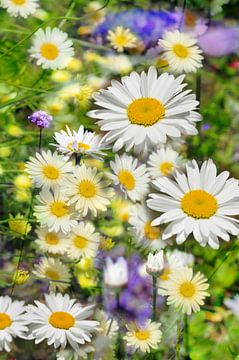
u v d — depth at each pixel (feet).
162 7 3.62
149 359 2.54
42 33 3.26
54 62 3.25
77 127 3.18
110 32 3.46
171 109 2.29
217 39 3.49
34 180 2.50
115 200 2.65
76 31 3.62
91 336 2.40
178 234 2.18
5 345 2.39
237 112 3.39
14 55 3.40
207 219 2.19
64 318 2.37
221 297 2.85
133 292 2.55
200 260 2.89
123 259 2.53
